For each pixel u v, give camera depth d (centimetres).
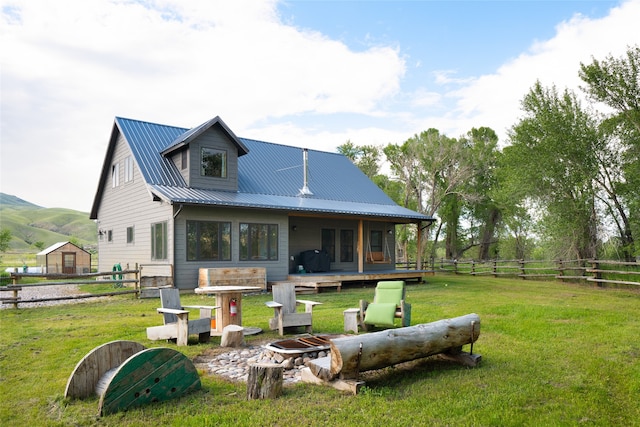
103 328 823
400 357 516
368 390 476
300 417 407
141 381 434
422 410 425
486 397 463
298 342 654
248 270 1476
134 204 1709
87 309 1093
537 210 2117
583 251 2045
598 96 1773
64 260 2411
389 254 2291
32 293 1599
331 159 2483
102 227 2089
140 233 1655
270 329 830
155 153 1689
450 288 1678
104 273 1286
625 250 1872
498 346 692
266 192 1795
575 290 1598
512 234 3341
